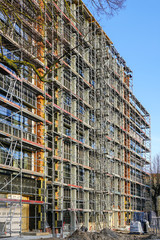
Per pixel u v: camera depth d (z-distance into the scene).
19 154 30.53
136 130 68.44
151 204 65.00
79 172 40.91
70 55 40.09
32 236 27.58
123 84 58.72
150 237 32.06
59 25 37.06
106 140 46.78
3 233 26.19
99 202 43.28
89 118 45.09
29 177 31.41
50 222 34.09
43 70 34.56
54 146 35.44
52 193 33.31
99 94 46.66
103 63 48.75
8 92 27.94
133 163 62.75
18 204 29.31
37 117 32.06
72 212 37.78
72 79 40.94
